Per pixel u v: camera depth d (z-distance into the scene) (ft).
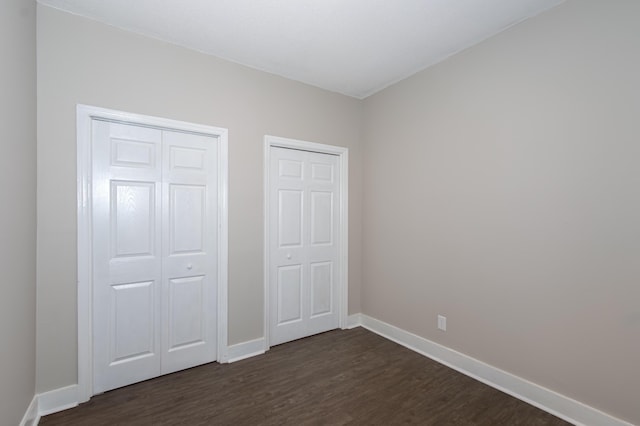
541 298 6.50
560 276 6.23
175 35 7.43
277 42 7.75
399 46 7.95
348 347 9.41
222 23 6.98
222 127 8.43
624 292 5.42
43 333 6.21
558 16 6.27
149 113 7.39
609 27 5.59
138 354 7.38
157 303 7.63
